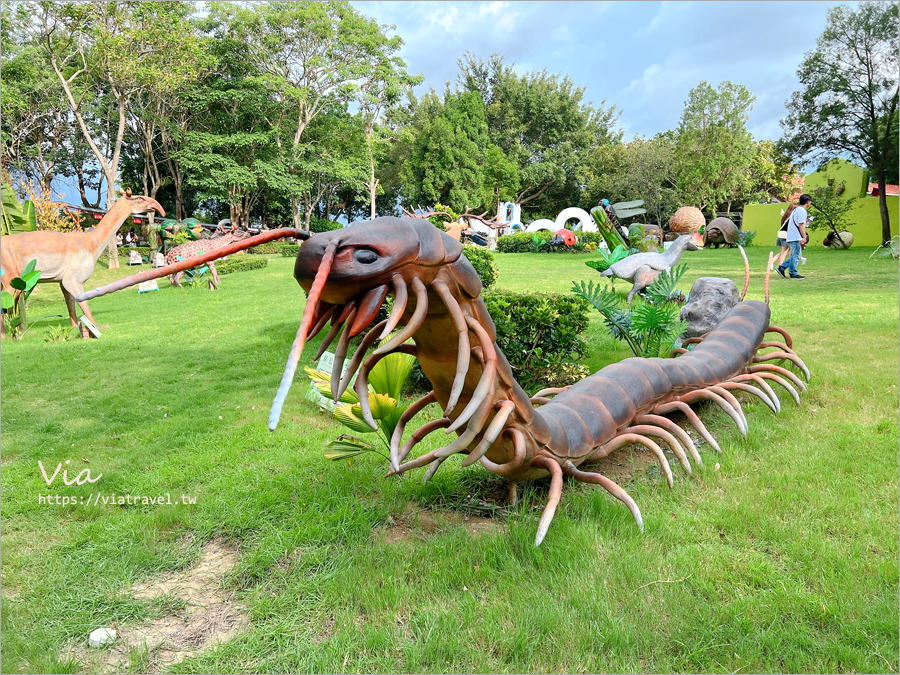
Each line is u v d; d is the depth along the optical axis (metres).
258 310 12.52
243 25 30.81
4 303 10.13
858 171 24.55
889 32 20.59
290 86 31.69
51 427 5.45
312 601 2.62
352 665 2.23
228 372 7.31
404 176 45.34
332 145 37.00
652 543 2.90
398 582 2.67
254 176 31.92
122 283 1.71
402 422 2.94
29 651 2.37
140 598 2.74
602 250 10.90
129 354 8.64
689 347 6.21
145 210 11.77
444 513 3.39
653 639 2.26
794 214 12.47
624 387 3.74
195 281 17.30
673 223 18.14
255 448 4.64
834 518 3.06
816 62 22.36
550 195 50.75
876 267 13.98
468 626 2.37
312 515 3.34
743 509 3.15
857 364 5.86
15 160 30.27
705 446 4.16
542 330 5.33
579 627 2.32
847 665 2.14
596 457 3.40
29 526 3.49
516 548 2.89
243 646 2.35
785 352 5.34
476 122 44.81
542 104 48.72
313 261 2.13
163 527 3.36
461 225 15.54
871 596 2.46
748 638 2.24
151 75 24.55
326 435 4.81
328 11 32.91
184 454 4.53
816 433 4.23
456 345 2.54
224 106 33.66
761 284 11.80
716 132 33.09
